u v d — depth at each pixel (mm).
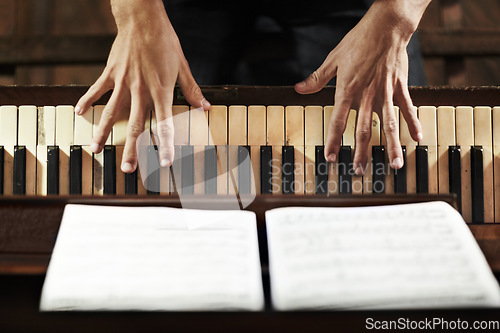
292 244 796
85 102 1237
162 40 1270
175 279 734
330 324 744
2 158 1207
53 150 1210
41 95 1249
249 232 834
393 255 771
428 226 826
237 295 715
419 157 1240
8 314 779
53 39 2312
